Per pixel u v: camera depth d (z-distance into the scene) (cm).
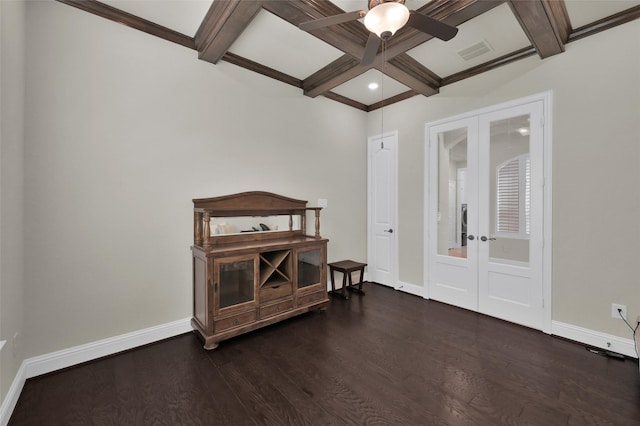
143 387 187
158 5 220
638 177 219
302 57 294
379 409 168
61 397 176
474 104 316
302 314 312
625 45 222
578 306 248
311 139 365
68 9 206
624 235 226
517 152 285
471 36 254
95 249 219
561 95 255
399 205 396
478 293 317
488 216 308
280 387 188
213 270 234
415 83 324
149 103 242
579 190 246
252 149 309
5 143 160
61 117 204
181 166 260
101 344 221
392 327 280
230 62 290
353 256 421
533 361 219
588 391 183
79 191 212
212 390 185
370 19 161
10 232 167
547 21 210
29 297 193
